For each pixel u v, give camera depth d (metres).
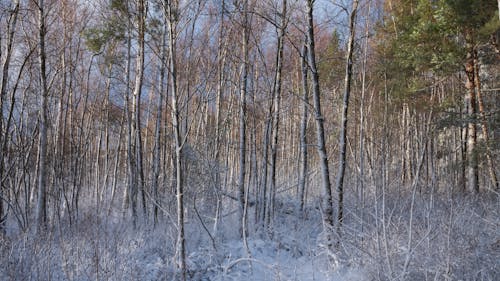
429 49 12.21
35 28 12.44
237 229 9.49
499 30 11.35
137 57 12.40
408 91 13.91
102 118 19.31
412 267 5.18
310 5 7.83
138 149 11.30
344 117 7.95
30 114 15.28
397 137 18.55
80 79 17.62
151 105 16.53
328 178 7.61
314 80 7.83
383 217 5.09
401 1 14.46
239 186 9.72
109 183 21.14
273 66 13.72
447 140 20.44
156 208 10.80
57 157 14.09
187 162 11.27
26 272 5.96
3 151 9.59
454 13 11.28
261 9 10.37
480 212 7.66
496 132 12.60
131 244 7.86
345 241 6.42
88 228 8.20
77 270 6.24
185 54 11.42
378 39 14.59
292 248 8.38
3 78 9.26
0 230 8.54
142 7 10.63
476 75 12.80
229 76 14.81
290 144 22.19
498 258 5.29
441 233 5.30
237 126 17.69
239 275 6.85
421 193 8.65
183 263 5.62
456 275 4.96
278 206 12.56
